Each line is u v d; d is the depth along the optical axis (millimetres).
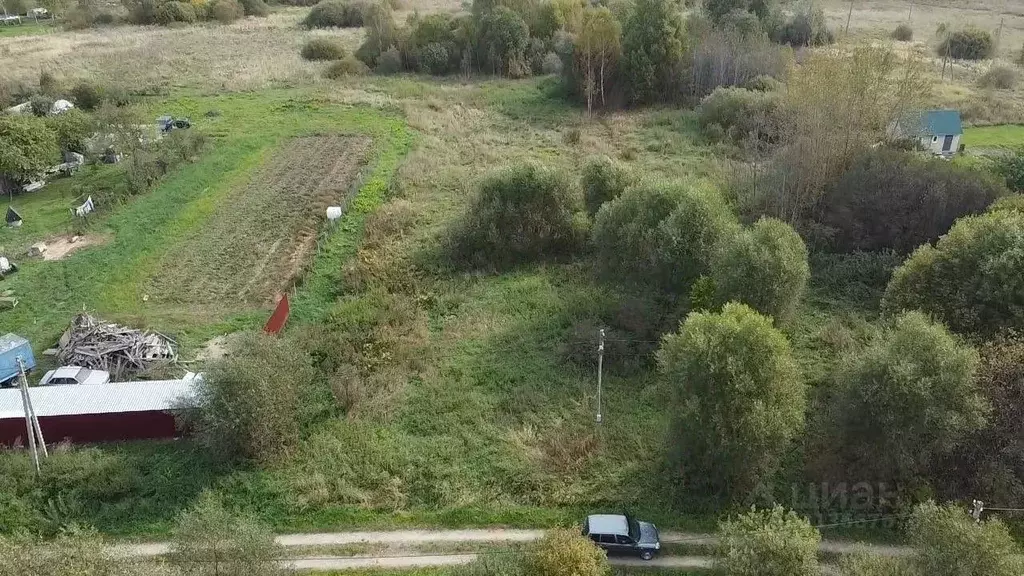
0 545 22219
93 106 77938
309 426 34969
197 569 23297
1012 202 43031
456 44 98062
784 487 30969
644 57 81750
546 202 50031
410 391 37312
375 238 52125
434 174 63344
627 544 27531
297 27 121812
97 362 37719
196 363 38906
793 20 98688
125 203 57125
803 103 49562
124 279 47062
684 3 109250
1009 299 35000
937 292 37219
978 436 29953
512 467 31906
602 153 67625
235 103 81875
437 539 28906
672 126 75875
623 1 98812
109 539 28766
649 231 41844
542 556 24891
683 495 30547
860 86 49000
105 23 122312
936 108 70000
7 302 43812
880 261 47094
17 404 33688
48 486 30578
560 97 86812
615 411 35438
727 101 72500
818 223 50656
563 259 50094
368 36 101250
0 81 82312
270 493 30844
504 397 36531
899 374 28562
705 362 28984
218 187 60812
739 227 42406
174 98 83000
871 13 121750
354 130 74000
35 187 60562
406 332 42250
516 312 43875
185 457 32719
